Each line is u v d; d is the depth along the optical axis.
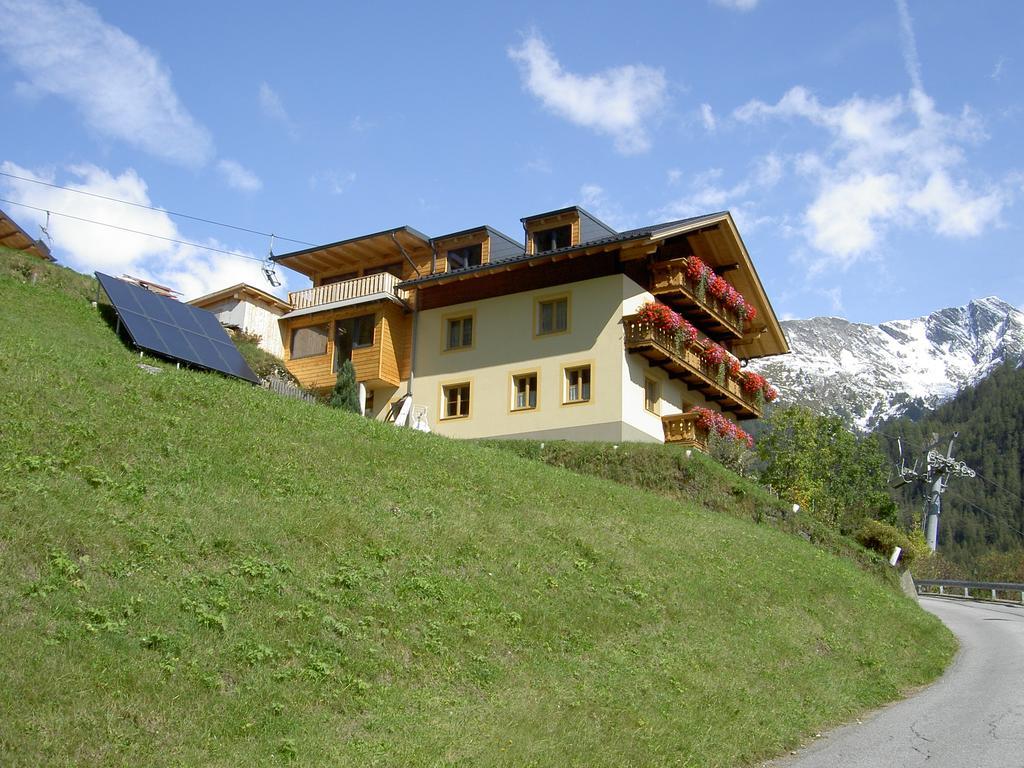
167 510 13.97
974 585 46.38
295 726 10.30
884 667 19.17
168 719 9.74
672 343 35.56
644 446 30.47
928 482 66.44
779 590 21.25
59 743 8.88
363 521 15.98
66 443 15.23
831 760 12.32
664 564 19.80
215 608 11.92
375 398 39.91
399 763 9.93
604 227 38.59
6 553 11.45
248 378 28.84
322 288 42.47
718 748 12.13
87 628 10.58
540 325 36.78
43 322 25.91
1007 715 14.65
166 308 29.75
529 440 32.38
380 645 12.61
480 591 15.12
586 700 12.76
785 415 46.19
